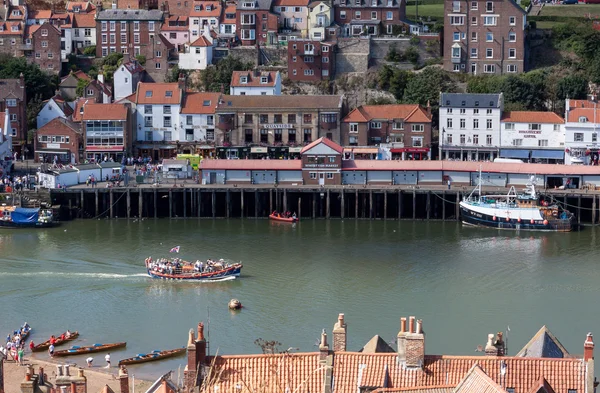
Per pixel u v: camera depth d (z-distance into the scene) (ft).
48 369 608.60
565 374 422.41
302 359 432.66
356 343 641.40
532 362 425.28
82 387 452.35
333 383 424.05
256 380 425.69
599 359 605.31
